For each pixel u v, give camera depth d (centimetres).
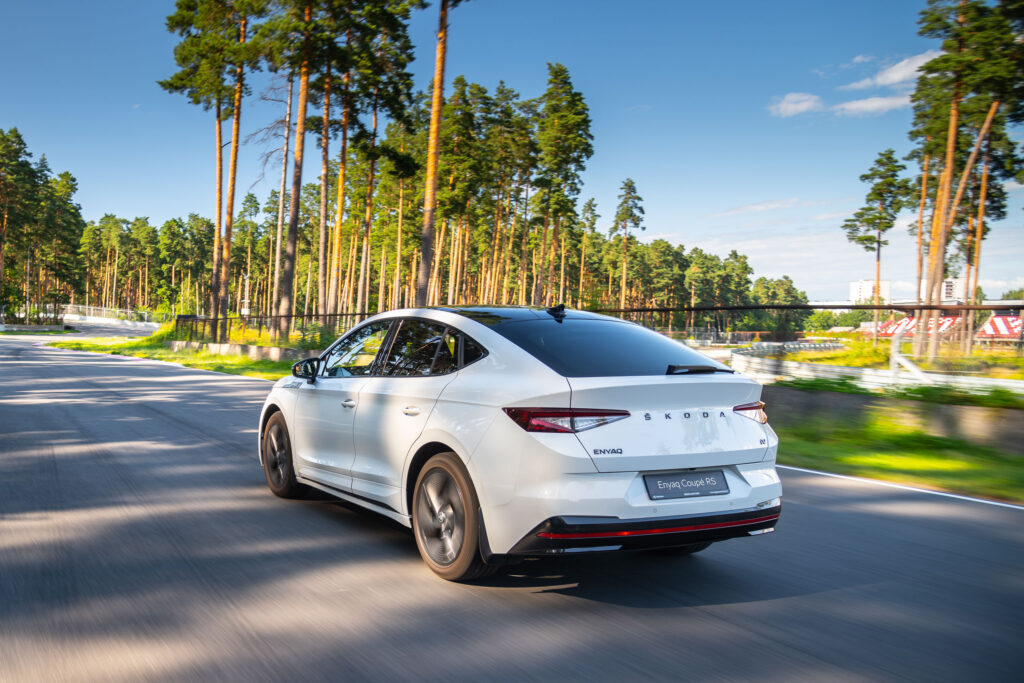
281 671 289
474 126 5747
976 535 522
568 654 310
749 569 435
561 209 6106
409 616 349
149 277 14962
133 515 528
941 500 634
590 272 11119
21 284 10388
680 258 13088
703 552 470
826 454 858
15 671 284
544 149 5953
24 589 375
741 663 305
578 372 368
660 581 409
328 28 3130
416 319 468
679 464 358
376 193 6462
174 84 3744
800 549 479
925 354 973
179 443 846
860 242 6384
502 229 7606
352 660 300
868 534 520
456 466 386
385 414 448
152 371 2191
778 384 1052
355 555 444
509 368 380
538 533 343
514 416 354
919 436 895
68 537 470
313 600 368
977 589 406
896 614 366
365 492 466
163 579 394
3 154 7756
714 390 374
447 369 418
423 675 288
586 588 394
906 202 5359
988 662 312
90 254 13788
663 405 361
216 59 3544
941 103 3700
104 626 330
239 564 422
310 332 2669
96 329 9325
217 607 355
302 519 526
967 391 891
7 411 1137
